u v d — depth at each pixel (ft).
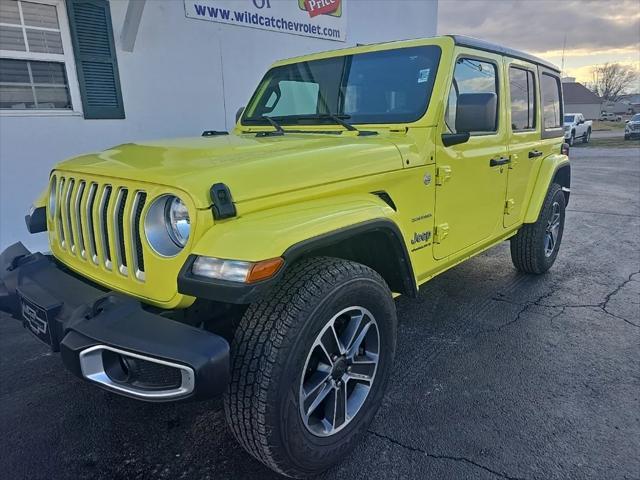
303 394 6.40
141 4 17.29
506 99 11.81
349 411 7.30
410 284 8.42
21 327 12.37
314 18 25.18
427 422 8.23
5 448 7.80
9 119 16.55
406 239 8.84
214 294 5.55
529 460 7.30
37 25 16.93
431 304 13.37
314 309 6.18
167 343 5.50
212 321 7.13
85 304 6.44
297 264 6.71
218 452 7.68
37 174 17.40
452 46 9.65
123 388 5.76
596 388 9.18
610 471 7.06
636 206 27.81
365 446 7.65
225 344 5.55
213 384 5.44
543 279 15.30
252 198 6.21
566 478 6.93
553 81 15.11
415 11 31.58
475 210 10.98
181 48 20.25
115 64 18.58
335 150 7.59
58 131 17.65
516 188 12.92
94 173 7.20
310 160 7.11
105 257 7.09
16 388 9.55
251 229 5.86
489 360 10.27
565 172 15.89
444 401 8.82
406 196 8.66
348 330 7.09
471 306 13.19
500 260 17.47
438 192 9.45
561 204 15.67
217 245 5.70
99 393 9.36
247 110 12.29
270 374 5.87
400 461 7.32
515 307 13.08
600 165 50.96
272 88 12.03
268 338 5.94
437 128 9.18
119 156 7.71
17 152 16.88
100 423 8.44
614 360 10.23
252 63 22.85
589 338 11.25
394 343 7.89
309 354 6.25
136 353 5.48
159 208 6.21
